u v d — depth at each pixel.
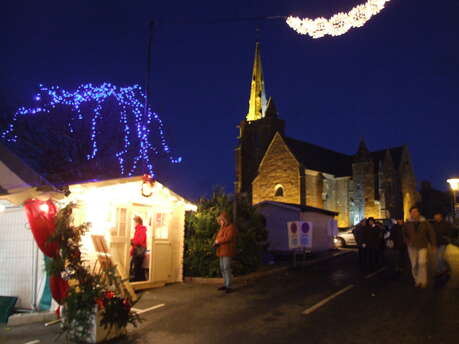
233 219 13.45
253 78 58.31
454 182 24.73
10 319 7.83
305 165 43.38
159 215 11.71
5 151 8.45
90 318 6.61
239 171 51.84
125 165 24.30
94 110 23.38
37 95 22.16
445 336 6.45
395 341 6.28
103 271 7.35
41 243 7.36
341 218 45.28
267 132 51.00
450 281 11.30
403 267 13.73
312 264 17.22
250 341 6.44
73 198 8.95
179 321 7.77
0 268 9.16
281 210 20.89
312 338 6.51
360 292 10.23
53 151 22.59
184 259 13.08
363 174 44.00
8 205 9.16
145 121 14.22
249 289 11.05
